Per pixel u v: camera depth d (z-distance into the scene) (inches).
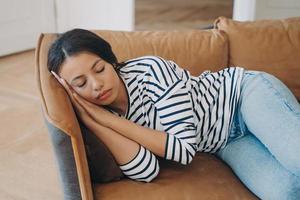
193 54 63.4
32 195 72.7
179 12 191.5
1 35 139.3
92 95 45.8
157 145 46.4
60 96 44.4
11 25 141.2
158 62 49.6
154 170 47.6
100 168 46.6
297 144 44.1
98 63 45.3
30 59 139.6
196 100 51.9
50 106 42.7
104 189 47.0
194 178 49.4
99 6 146.9
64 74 45.3
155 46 62.9
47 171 79.4
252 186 47.6
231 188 48.2
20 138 91.3
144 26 169.6
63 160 43.1
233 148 52.8
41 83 46.5
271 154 48.5
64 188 45.2
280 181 44.6
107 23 148.3
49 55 46.9
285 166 45.2
